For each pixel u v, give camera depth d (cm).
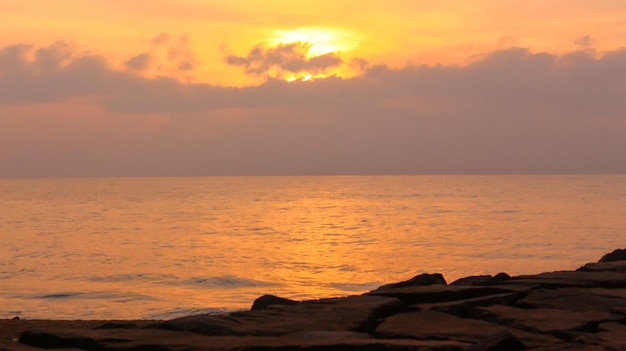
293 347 616
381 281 4244
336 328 711
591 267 1109
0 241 7350
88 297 3562
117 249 6488
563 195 19162
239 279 4334
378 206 14388
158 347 639
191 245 6825
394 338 674
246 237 7694
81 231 8638
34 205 15662
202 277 4438
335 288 3938
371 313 765
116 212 12838
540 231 8050
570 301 838
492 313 763
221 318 745
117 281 4319
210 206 14962
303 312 777
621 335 674
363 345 618
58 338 674
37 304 3316
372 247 6462
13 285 4119
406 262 5256
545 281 968
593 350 611
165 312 2991
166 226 9406
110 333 691
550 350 612
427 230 8369
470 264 5103
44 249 6512
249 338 666
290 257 5681
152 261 5481
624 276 1008
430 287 910
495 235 7606
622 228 8369
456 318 745
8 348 640
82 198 19862
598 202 14912
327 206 14625
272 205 15275
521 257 5566
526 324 712
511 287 914
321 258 5591
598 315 754
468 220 10000
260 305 869
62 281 4331
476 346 607
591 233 7744
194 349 624
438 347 612
